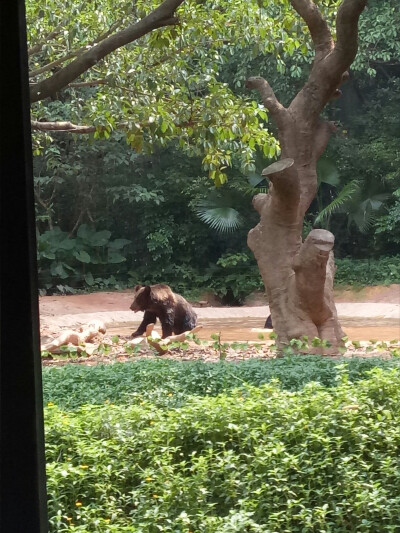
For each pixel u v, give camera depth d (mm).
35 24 10836
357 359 7477
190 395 6133
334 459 4703
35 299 1718
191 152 11102
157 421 5215
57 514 4102
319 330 9188
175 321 12352
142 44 10336
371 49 20688
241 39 10766
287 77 20125
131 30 5492
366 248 21641
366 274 20078
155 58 10328
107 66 10344
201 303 20969
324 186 21375
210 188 20922
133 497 4383
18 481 1704
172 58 10172
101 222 22578
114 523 4262
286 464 4508
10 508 1701
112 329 14719
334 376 6902
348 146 21094
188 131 10094
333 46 9422
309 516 4164
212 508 4355
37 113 13828
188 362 7793
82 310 18297
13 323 1699
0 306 1699
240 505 4367
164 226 21953
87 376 7254
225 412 5168
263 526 4102
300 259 8742
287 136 9391
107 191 21625
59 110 15922
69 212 22359
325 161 19031
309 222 21562
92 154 21766
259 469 4566
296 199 8844
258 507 4336
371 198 20828
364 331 13211
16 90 1685
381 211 21031
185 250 22547
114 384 7059
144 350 10508
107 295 20391
